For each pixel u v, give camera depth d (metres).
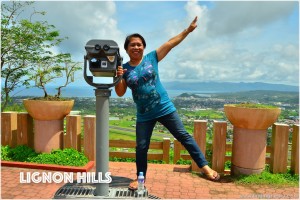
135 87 3.05
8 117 5.20
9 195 3.55
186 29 3.07
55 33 6.23
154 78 3.07
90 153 4.89
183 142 3.14
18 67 6.53
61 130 5.06
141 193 2.85
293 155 4.52
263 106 4.41
